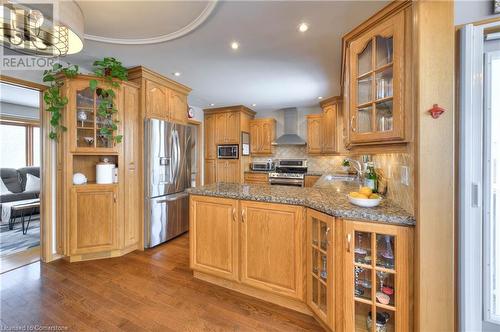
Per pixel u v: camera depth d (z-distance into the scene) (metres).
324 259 1.56
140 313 1.73
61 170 2.57
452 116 1.14
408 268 1.24
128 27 2.04
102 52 2.49
